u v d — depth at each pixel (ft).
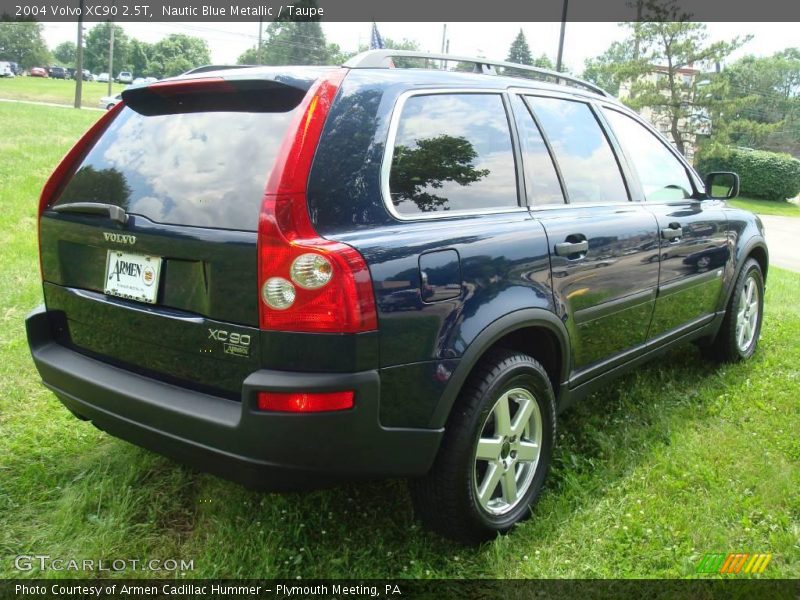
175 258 7.26
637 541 8.36
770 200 123.24
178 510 8.89
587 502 9.10
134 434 7.69
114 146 8.59
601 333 10.19
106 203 8.11
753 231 14.79
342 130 7.07
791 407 12.28
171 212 7.38
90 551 7.91
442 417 7.44
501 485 8.67
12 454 10.02
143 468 9.62
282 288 6.44
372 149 7.26
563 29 69.97
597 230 9.80
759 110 228.02
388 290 6.81
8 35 309.01
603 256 9.85
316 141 6.82
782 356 15.28
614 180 11.17
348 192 6.92
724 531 8.58
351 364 6.57
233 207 6.93
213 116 7.89
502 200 8.76
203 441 6.97
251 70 7.93
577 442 10.96
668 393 12.83
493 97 9.18
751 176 122.01
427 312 7.17
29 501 8.93
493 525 8.32
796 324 17.89
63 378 8.35
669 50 102.47
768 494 9.33
